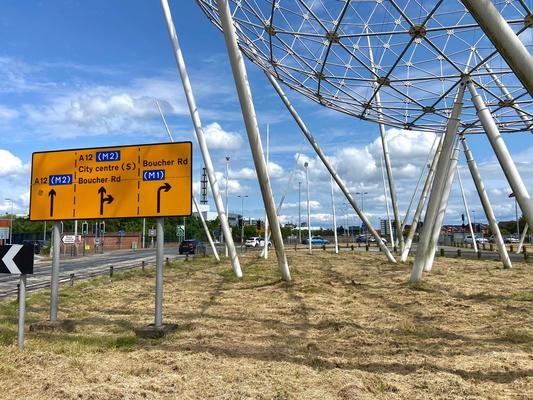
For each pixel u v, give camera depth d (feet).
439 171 62.69
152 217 34.71
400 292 54.08
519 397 19.61
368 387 20.59
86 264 125.70
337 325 35.17
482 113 56.95
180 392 20.10
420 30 55.52
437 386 20.71
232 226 319.27
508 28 24.98
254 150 56.85
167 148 34.88
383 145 120.88
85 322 37.86
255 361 25.20
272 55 64.39
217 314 41.16
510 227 409.69
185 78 77.92
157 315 33.53
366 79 66.80
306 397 19.43
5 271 27.37
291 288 58.23
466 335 32.04
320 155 94.84
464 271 79.82
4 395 19.71
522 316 38.29
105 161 35.99
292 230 398.42
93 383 21.17
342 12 52.49
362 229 394.32
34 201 37.14
